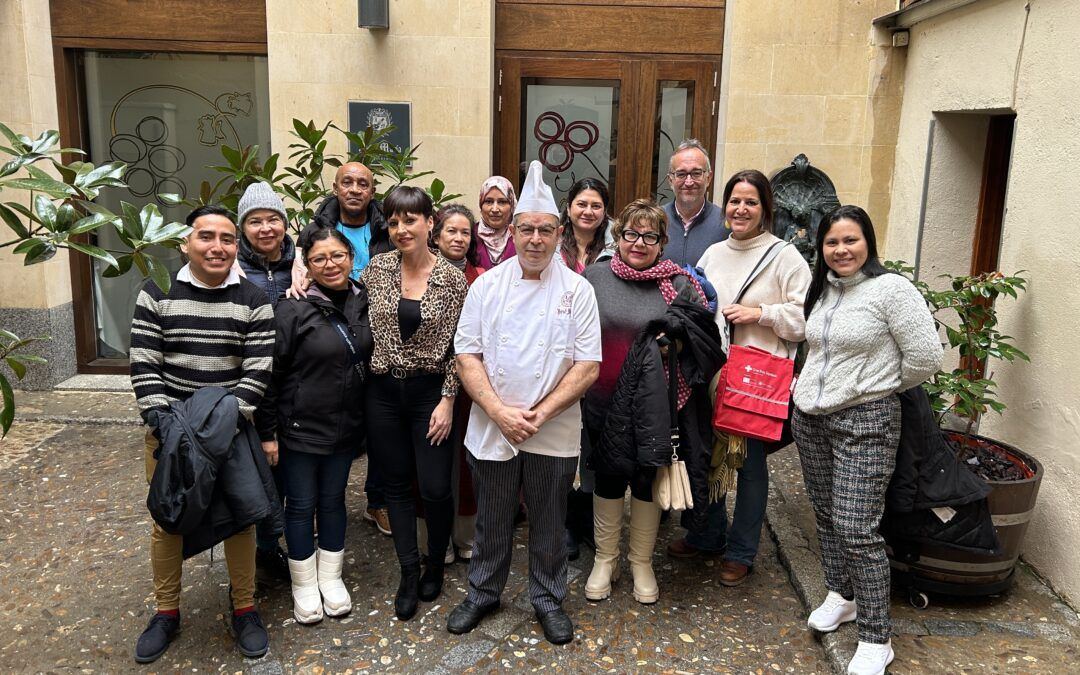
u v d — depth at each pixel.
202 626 2.87
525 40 5.06
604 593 3.07
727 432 2.97
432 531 3.00
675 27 5.03
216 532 2.55
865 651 2.55
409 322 2.81
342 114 4.91
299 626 2.88
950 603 3.01
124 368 5.62
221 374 2.62
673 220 3.51
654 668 2.67
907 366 2.46
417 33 4.84
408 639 2.81
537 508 2.79
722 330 3.08
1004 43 3.57
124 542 3.46
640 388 2.71
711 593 3.15
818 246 2.65
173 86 5.32
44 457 4.37
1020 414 3.28
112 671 2.62
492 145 5.15
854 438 2.55
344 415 2.83
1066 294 3.00
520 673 2.64
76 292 5.54
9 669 2.62
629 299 2.88
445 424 2.83
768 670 2.67
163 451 2.44
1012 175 3.41
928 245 4.46
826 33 4.79
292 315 2.75
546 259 2.61
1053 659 2.67
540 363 2.63
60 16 5.12
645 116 5.14
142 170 5.44
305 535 2.88
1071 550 2.97
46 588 3.10
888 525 2.88
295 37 4.84
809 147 4.90
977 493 2.74
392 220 2.81
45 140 2.03
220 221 2.52
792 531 3.57
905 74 4.75
